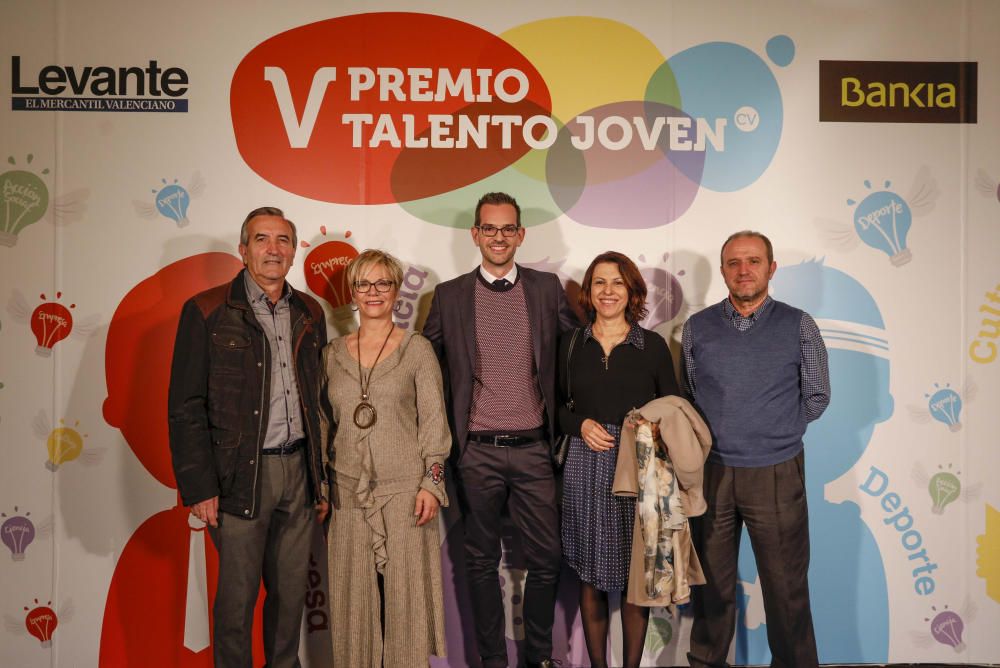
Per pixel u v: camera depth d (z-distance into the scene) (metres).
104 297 3.08
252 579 2.52
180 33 3.09
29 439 3.06
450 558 3.10
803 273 3.18
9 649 3.06
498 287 2.81
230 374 2.49
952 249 3.14
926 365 3.15
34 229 3.07
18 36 3.07
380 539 2.51
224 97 3.10
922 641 3.16
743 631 3.14
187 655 3.08
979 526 3.16
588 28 3.16
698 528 2.81
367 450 2.52
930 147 3.15
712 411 2.75
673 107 3.17
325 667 3.09
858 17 3.17
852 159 3.15
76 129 3.08
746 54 3.17
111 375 3.08
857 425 3.17
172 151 3.09
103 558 3.07
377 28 3.12
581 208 3.16
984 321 3.15
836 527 3.16
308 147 3.12
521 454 2.74
